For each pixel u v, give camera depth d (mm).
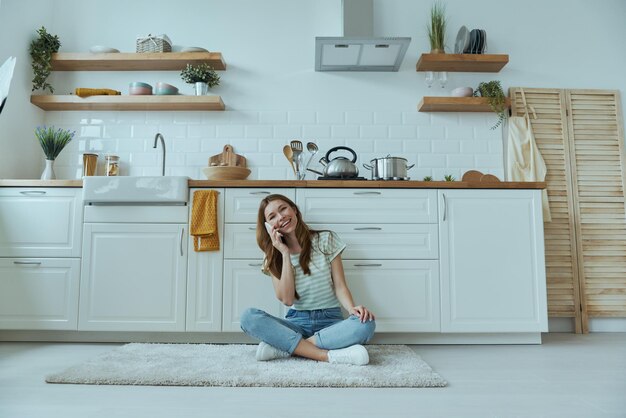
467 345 2529
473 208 2584
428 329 2502
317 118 3246
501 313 2523
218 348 2270
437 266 2541
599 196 3174
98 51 3111
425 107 3160
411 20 3318
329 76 3281
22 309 2502
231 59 3285
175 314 2496
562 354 2270
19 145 2951
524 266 2555
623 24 3355
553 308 3047
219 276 2512
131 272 2520
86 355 2203
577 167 3199
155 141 2934
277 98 3258
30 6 3021
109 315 2498
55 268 2529
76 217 2555
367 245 2547
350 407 1407
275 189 2566
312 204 2564
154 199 2523
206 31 3309
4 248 2535
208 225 2496
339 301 2381
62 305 2504
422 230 2561
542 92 3258
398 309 2512
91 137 3209
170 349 2238
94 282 2518
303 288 2193
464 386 1658
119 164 3189
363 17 3129
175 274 2516
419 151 3225
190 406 1418
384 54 3039
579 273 3088
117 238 2541
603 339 2744
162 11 3316
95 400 1476
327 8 3332
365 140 3230
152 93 3166
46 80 3223
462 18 3328
